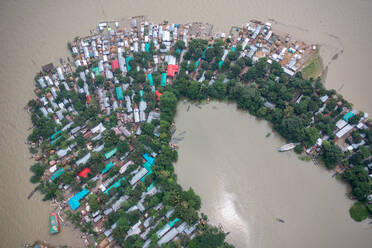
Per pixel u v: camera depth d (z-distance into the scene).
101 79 139.50
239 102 136.38
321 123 127.75
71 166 121.81
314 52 150.38
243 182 120.94
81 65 147.38
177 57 148.50
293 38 155.38
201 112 138.25
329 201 117.25
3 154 125.69
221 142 130.12
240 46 147.75
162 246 101.12
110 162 122.12
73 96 134.25
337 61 148.62
